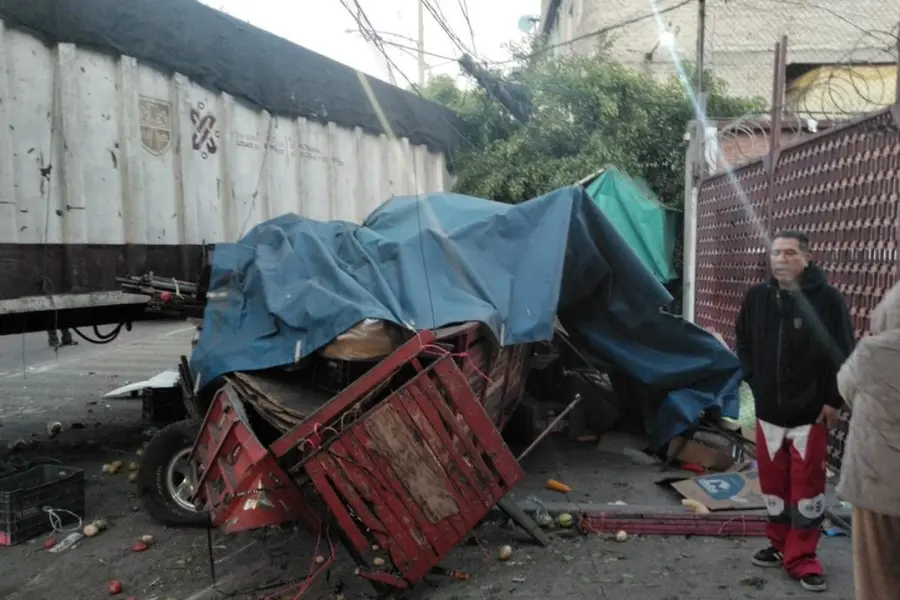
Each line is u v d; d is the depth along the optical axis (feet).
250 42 21.29
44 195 15.71
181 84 18.94
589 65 39.11
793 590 12.24
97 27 16.55
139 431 24.12
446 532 12.05
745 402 22.44
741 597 12.04
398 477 11.69
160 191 18.45
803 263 12.25
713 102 38.99
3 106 14.82
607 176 33.86
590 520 14.93
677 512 15.33
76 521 15.60
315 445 11.47
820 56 45.98
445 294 14.85
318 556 12.75
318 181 24.62
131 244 17.66
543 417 22.26
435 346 12.31
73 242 16.31
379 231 17.76
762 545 14.17
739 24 46.26
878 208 16.83
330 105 24.98
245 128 21.29
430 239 15.84
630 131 37.17
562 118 37.09
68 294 16.21
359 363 13.88
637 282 19.17
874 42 44.96
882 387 8.11
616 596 12.14
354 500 11.41
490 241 16.76
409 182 30.76
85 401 29.40
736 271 27.07
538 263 16.57
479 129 37.14
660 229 34.71
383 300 14.24
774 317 12.57
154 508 15.20
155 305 16.69
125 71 17.30
